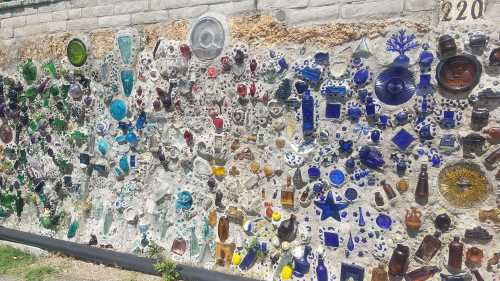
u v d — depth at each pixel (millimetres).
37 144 3244
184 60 2607
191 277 2514
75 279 2699
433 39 2002
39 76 3199
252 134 2436
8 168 3402
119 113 2871
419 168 2059
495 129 1898
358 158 2184
